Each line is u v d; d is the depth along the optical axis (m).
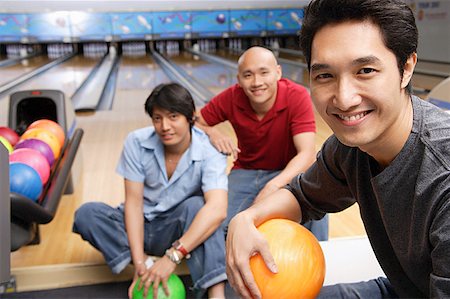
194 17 8.91
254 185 1.93
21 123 2.64
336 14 0.69
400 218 0.82
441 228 0.71
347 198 1.08
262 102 1.83
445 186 0.71
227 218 1.80
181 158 1.67
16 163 1.64
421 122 0.78
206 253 1.57
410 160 0.78
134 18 8.93
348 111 0.72
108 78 6.90
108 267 1.82
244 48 10.16
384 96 0.71
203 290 1.59
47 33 8.85
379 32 0.69
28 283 1.77
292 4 6.48
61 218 2.30
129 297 1.62
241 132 1.98
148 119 4.35
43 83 6.27
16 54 9.33
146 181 1.73
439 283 0.71
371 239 0.99
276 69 1.83
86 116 4.50
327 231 1.82
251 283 0.97
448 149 0.73
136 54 9.80
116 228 1.70
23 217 1.47
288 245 1.00
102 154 3.30
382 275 1.36
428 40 6.82
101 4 5.71
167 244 1.73
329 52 0.70
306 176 1.12
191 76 6.94
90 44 9.84
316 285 1.03
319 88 0.75
